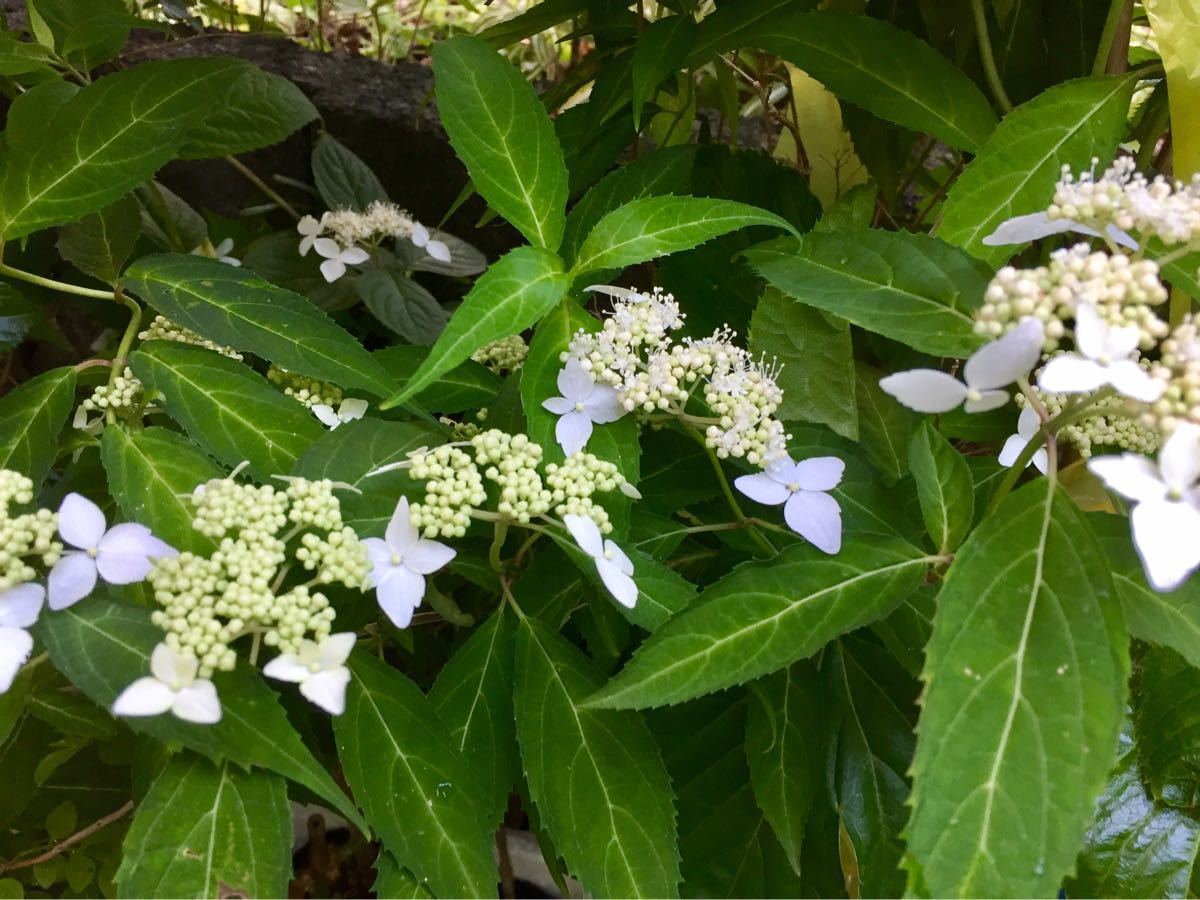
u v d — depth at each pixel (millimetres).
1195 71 318
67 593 246
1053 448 241
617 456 301
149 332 358
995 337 230
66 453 360
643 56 368
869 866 300
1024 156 328
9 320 409
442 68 314
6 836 383
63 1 404
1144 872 322
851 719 315
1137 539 201
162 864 236
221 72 320
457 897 255
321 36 676
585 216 388
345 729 273
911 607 297
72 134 309
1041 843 204
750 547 330
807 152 516
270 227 637
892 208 498
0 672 232
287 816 247
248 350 309
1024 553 228
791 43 368
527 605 314
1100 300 225
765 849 334
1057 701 214
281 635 248
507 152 314
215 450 296
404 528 275
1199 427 206
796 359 351
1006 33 431
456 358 265
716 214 306
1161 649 330
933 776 210
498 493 306
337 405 363
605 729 283
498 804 288
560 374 298
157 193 474
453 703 297
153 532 277
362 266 523
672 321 321
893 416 369
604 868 265
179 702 227
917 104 359
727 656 258
